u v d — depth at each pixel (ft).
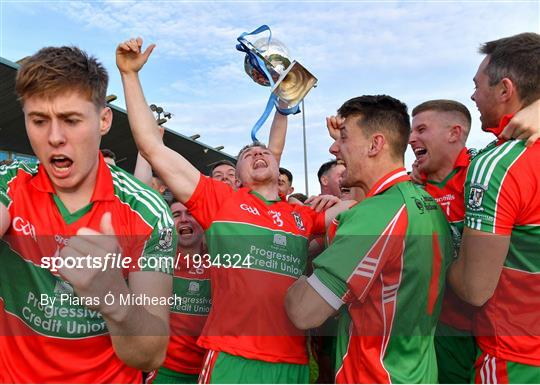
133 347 4.52
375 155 6.26
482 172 5.70
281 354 7.23
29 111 4.61
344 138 6.55
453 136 8.24
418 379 5.60
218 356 7.22
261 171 8.71
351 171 6.49
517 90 5.97
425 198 6.14
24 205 4.95
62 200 5.05
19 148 54.19
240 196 8.07
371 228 5.54
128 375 5.29
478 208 5.64
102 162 5.27
